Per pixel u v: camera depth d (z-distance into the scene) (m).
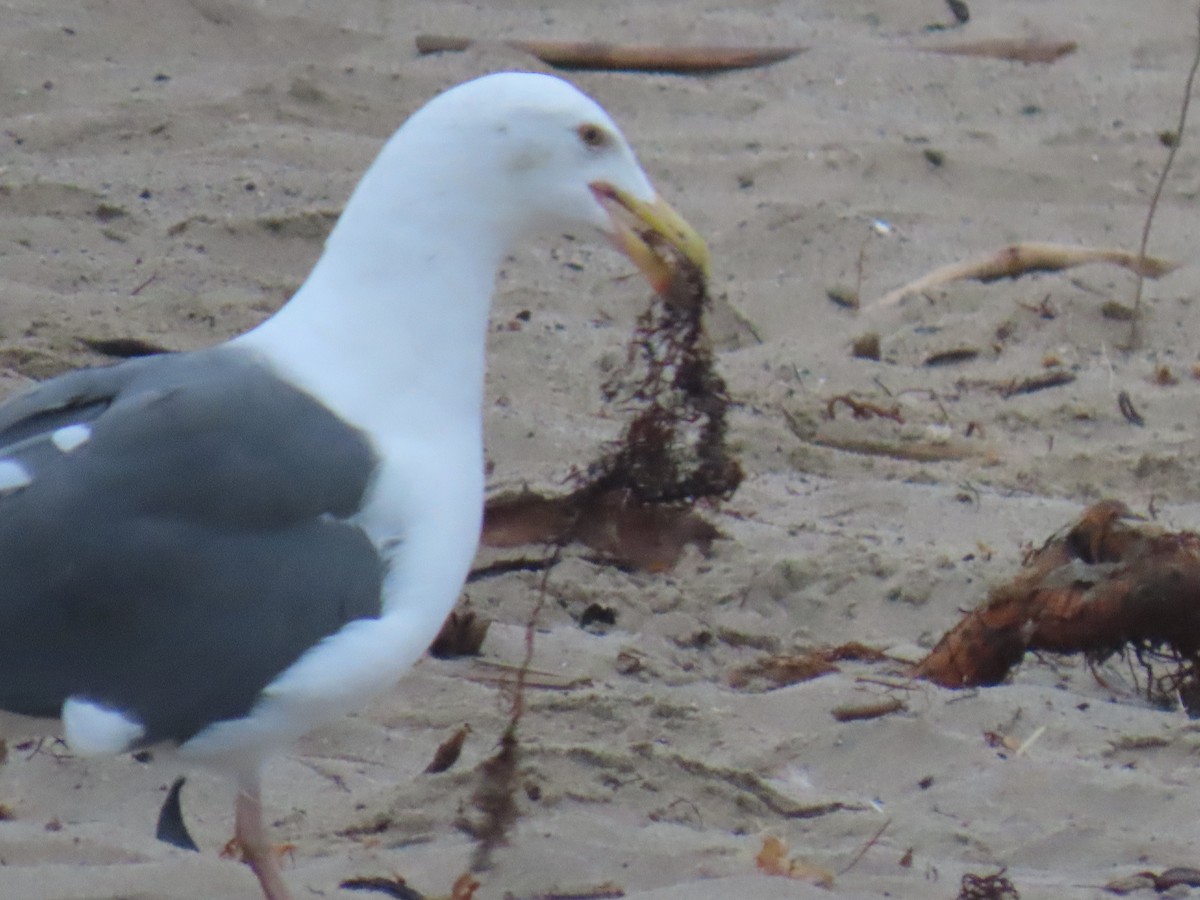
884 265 16.38
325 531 6.91
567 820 8.33
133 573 6.65
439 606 7.12
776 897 7.33
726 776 8.77
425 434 7.13
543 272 15.55
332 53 20.14
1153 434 13.70
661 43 21.20
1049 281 15.96
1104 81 20.67
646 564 11.05
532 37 21.03
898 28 22.09
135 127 17.25
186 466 6.76
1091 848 8.44
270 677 6.79
